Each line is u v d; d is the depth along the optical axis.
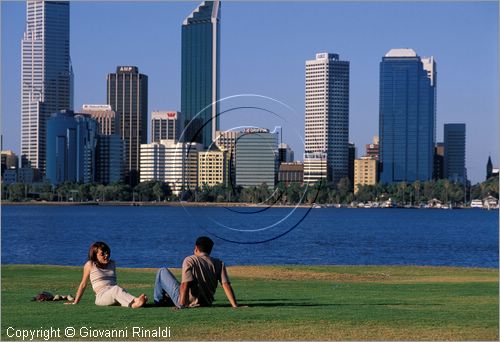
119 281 34.84
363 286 32.72
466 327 20.41
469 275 42.06
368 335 19.53
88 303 24.48
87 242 131.62
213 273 23.33
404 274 42.72
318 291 29.98
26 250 111.19
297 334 19.61
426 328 20.28
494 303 25.36
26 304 24.31
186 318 21.42
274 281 36.47
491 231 187.25
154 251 108.19
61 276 37.94
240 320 21.19
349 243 130.12
